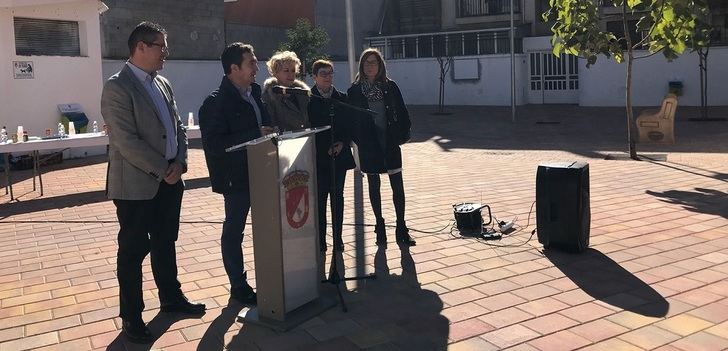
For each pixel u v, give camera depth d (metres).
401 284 4.92
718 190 8.54
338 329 4.07
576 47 11.82
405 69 28.81
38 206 8.73
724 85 23.23
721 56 23.11
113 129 3.83
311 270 4.38
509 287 4.78
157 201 4.14
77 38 14.30
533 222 6.86
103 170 12.40
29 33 13.45
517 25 27.20
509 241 6.09
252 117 4.51
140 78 3.97
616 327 3.99
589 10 11.65
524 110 24.98
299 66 5.41
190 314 4.41
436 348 3.75
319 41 23.47
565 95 26.94
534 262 5.39
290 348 3.81
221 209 8.22
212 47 21.97
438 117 23.59
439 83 28.14
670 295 4.53
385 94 5.95
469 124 21.12
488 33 27.02
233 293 4.64
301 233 4.24
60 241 6.68
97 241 6.65
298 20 23.98
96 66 14.52
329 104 5.38
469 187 9.31
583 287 4.74
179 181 4.29
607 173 10.31
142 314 4.42
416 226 6.85
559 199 5.58
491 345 3.77
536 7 27.59
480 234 6.36
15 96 13.19
